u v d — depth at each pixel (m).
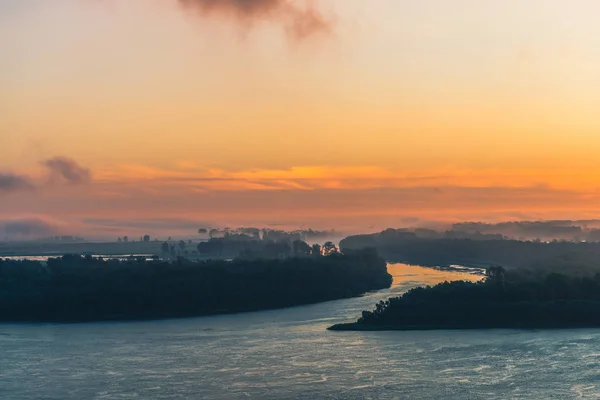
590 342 164.12
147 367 144.88
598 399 117.75
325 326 198.88
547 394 120.56
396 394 122.12
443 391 123.12
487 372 135.12
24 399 123.38
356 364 143.75
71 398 123.62
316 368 140.88
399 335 180.12
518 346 160.25
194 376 136.50
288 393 123.94
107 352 162.12
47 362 151.62
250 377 134.88
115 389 128.50
